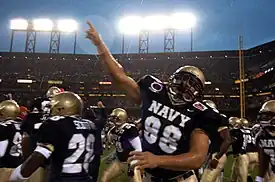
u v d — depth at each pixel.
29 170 2.45
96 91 35.50
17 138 3.80
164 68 36.53
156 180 2.27
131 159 1.74
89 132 2.79
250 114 33.75
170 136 2.16
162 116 2.22
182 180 2.25
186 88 2.20
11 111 3.97
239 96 34.25
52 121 2.61
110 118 5.25
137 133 4.77
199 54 36.34
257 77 33.41
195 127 2.08
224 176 8.37
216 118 2.06
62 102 2.73
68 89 35.62
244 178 6.27
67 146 2.58
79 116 2.85
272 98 29.56
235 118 7.16
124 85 2.48
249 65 35.59
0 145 3.69
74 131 2.65
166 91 2.33
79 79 35.84
